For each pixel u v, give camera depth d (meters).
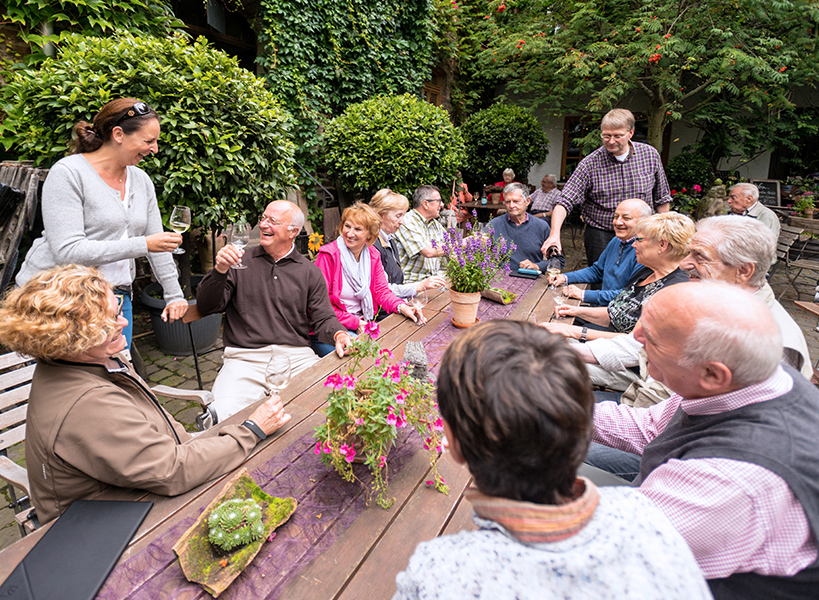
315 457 1.33
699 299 0.97
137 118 2.18
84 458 1.11
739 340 0.92
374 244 3.39
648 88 9.18
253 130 3.73
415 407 1.21
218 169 3.47
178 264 3.96
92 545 0.99
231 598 0.90
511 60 9.90
